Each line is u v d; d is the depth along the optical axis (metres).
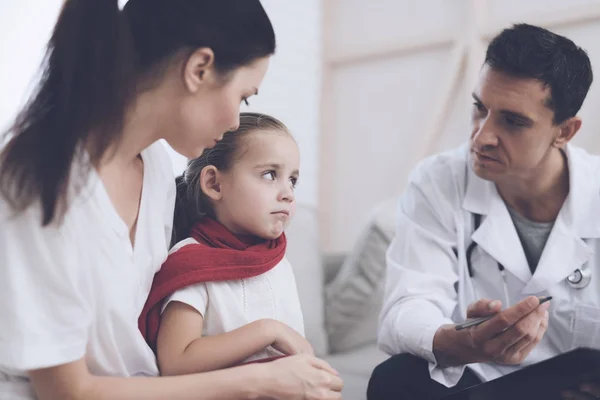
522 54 1.16
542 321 1.09
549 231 1.33
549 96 1.16
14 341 0.77
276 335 0.95
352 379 1.59
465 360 1.15
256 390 0.85
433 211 1.37
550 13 2.23
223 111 0.86
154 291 0.97
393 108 2.74
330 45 2.92
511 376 1.09
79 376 0.81
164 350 0.95
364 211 2.84
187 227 1.08
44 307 0.79
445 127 2.55
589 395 1.00
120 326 0.87
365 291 1.93
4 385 0.85
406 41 2.65
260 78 0.90
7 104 2.21
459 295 1.33
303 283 1.79
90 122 0.80
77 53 0.80
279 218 1.03
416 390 1.20
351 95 2.87
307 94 2.87
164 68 0.84
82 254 0.81
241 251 1.01
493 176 1.23
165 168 1.02
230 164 1.02
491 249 1.31
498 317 1.07
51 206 0.77
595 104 2.11
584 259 1.29
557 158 1.31
